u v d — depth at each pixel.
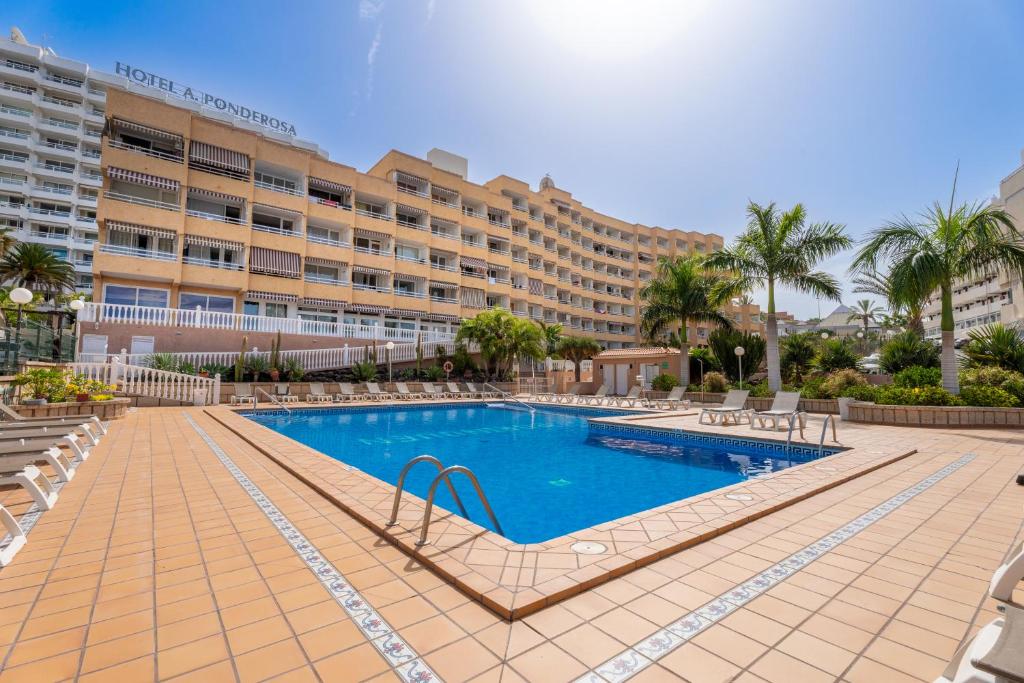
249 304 27.78
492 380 28.02
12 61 47.44
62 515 4.58
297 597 2.94
